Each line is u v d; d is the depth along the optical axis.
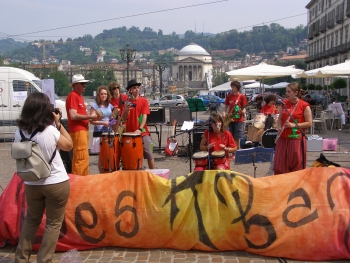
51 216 4.54
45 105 4.40
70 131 7.14
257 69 14.84
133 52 40.38
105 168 6.71
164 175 6.06
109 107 8.59
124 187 5.19
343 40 51.97
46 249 4.48
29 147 4.18
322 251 4.71
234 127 10.43
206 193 5.03
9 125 15.21
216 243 4.95
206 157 6.48
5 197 5.31
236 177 5.00
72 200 5.15
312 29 68.19
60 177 4.44
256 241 4.86
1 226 5.20
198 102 10.83
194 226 5.00
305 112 6.09
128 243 5.09
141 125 7.52
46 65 113.94
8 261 4.85
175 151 11.12
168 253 4.99
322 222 4.78
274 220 4.83
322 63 62.47
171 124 11.98
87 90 103.00
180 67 150.38
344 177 4.96
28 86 15.51
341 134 16.03
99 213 5.11
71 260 4.54
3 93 15.22
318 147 9.45
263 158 6.73
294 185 4.95
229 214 4.94
